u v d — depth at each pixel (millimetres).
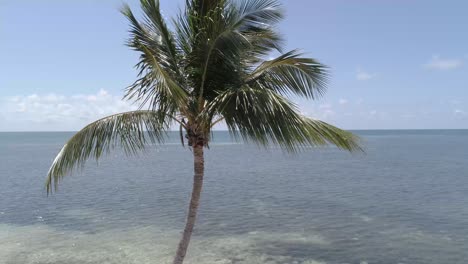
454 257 14914
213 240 17422
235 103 6941
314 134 7012
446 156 72625
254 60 8008
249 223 20656
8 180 39625
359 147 7531
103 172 48156
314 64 7184
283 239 17500
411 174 43875
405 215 22328
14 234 18547
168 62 7473
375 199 27891
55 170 7797
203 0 7484
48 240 17547
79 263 14531
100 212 23797
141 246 16641
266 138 6988
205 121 7520
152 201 27750
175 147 117875
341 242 17000
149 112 7867
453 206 24906
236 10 7105
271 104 6691
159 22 7289
